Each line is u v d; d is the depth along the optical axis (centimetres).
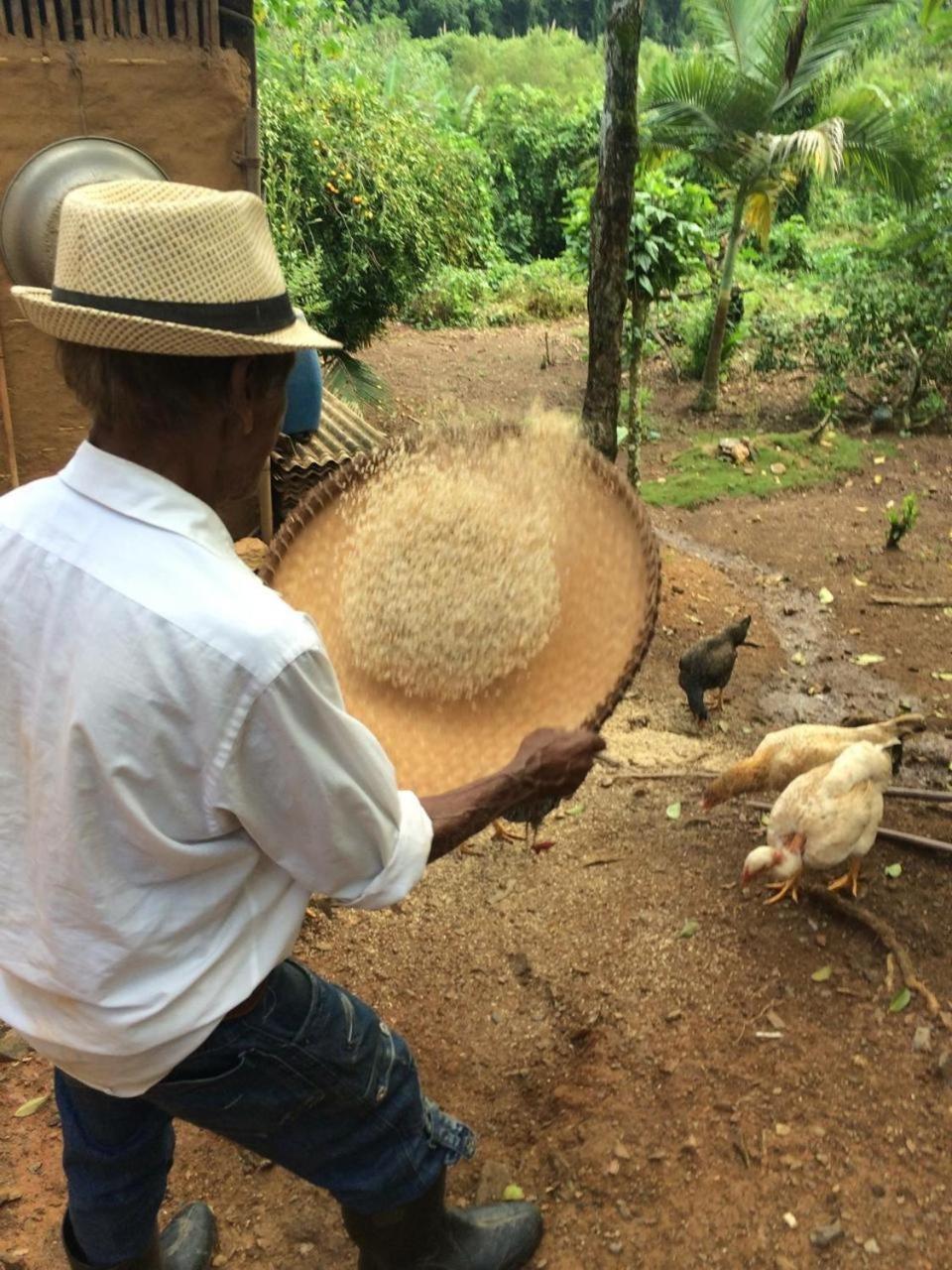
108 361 133
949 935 338
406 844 159
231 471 148
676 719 569
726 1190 256
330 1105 176
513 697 206
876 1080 282
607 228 684
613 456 733
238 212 133
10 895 151
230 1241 252
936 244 1195
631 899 360
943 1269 235
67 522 138
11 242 497
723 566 826
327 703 138
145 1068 154
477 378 1476
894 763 400
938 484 1013
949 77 1855
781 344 1382
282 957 160
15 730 142
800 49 1052
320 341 143
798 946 333
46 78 505
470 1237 224
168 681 130
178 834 139
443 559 213
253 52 538
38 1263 247
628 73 646
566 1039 305
